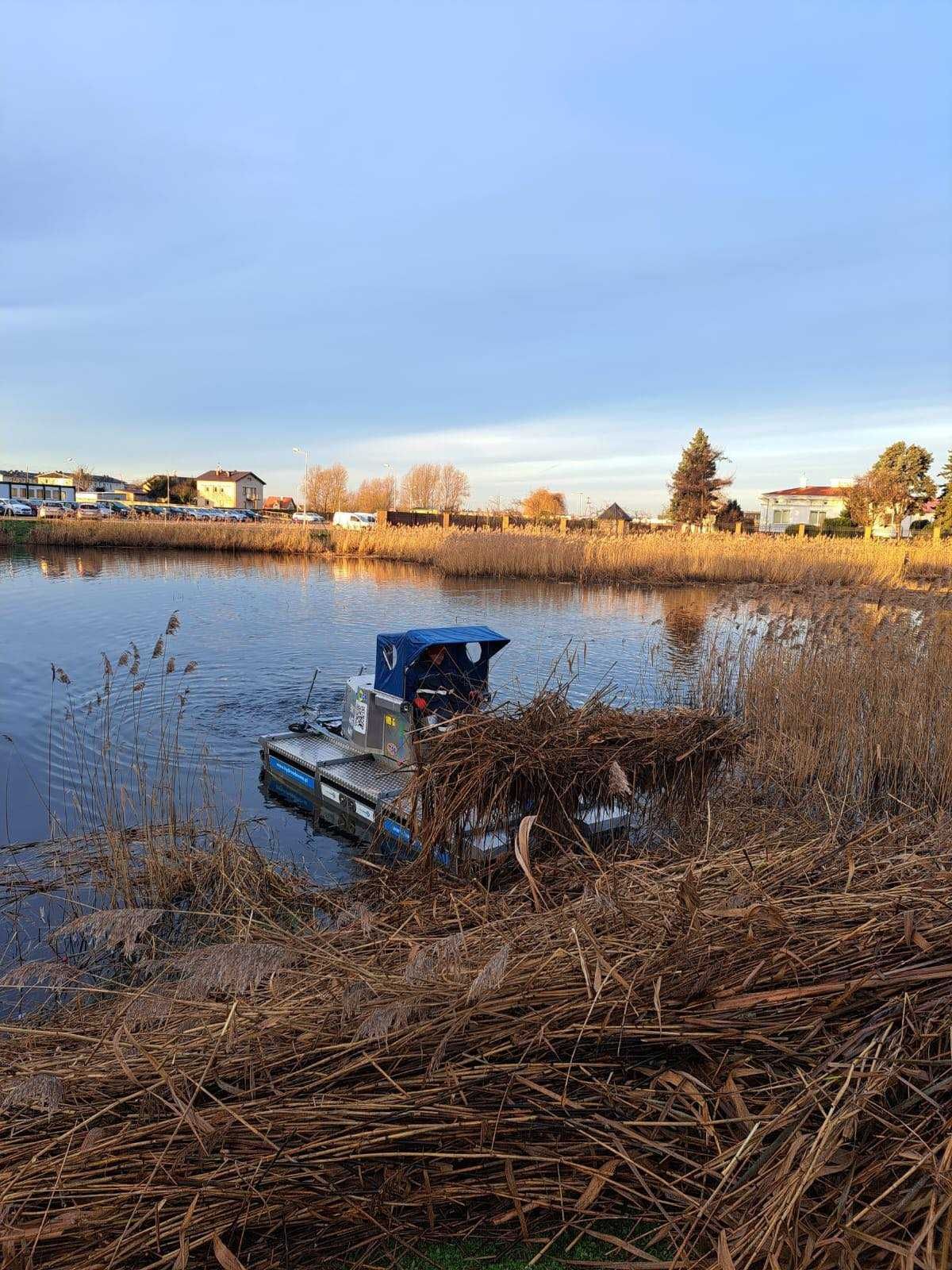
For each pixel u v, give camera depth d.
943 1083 2.61
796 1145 2.39
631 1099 2.77
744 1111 2.64
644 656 15.95
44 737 9.89
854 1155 2.46
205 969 2.43
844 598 12.96
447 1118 2.70
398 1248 2.56
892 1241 2.27
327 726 9.13
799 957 3.16
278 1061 2.91
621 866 4.62
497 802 5.31
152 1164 2.56
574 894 4.84
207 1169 2.57
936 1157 2.39
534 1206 2.61
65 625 17.80
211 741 9.96
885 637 10.16
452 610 21.64
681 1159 2.57
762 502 79.88
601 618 21.00
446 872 5.47
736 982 3.07
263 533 40.94
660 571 29.64
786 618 11.66
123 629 17.56
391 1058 2.85
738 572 29.31
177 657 14.77
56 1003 4.77
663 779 5.94
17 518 47.12
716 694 11.97
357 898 5.70
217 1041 2.86
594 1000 2.90
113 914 2.76
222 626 18.14
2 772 8.70
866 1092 2.52
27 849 6.84
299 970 3.70
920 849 4.72
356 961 3.74
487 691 7.46
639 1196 2.56
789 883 4.02
